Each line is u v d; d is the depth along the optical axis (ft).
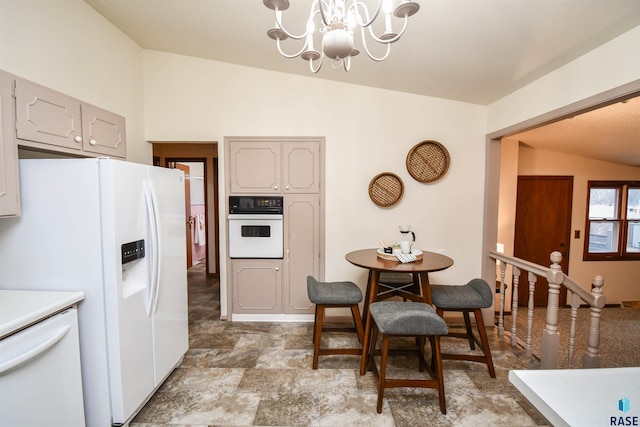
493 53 6.73
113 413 5.29
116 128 7.21
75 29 7.34
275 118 10.22
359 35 6.84
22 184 5.03
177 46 9.61
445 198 10.23
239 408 6.18
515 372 2.91
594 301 7.04
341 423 5.76
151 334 6.17
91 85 7.89
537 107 7.68
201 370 7.53
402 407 6.21
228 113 10.24
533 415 5.98
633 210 15.08
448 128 10.09
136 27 8.70
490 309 10.20
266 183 10.31
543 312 14.17
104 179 4.98
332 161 10.24
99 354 5.15
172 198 7.00
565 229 14.76
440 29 6.15
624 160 13.98
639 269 15.10
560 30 5.55
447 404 6.30
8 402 3.84
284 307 10.56
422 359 7.47
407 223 10.32
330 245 10.39
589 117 9.38
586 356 7.23
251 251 10.37
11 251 5.13
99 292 5.07
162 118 10.27
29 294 4.90
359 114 10.16
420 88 9.50
